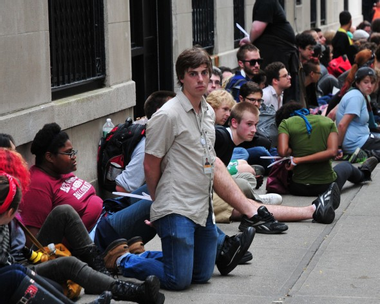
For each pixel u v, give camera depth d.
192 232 5.57
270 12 12.12
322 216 7.62
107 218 6.23
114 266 5.84
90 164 8.42
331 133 8.66
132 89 9.47
